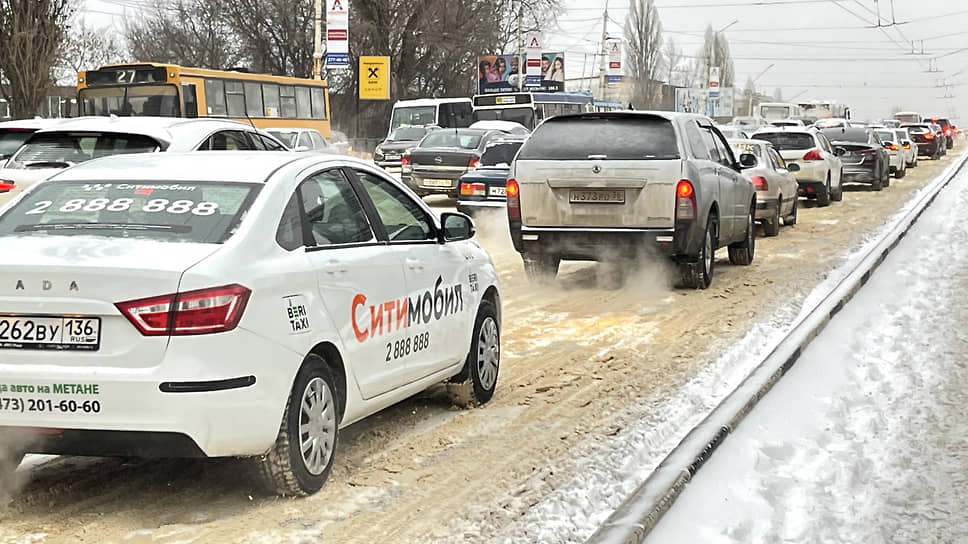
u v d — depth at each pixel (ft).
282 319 17.30
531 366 29.40
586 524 17.33
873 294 40.91
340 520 17.42
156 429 16.20
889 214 78.33
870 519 17.53
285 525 17.16
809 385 26.50
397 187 22.49
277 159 19.92
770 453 20.95
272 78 107.86
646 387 26.91
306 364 18.02
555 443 21.97
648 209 40.06
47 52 110.52
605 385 27.12
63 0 112.06
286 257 17.94
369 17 205.05
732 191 46.70
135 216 17.95
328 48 136.98
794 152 84.74
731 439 21.66
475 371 24.68
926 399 25.20
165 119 42.16
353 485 19.17
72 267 16.20
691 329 34.76
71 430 16.31
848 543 16.53
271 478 17.87
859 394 25.68
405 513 17.79
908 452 21.17
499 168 64.28
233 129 43.70
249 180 18.79
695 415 24.39
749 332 34.14
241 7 208.23
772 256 54.65
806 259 53.16
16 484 19.08
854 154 102.63
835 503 18.30
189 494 18.61
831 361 29.17
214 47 226.38
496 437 22.40
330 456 18.88
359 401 19.71
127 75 94.32
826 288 43.39
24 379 16.19
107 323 16.22
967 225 67.41
